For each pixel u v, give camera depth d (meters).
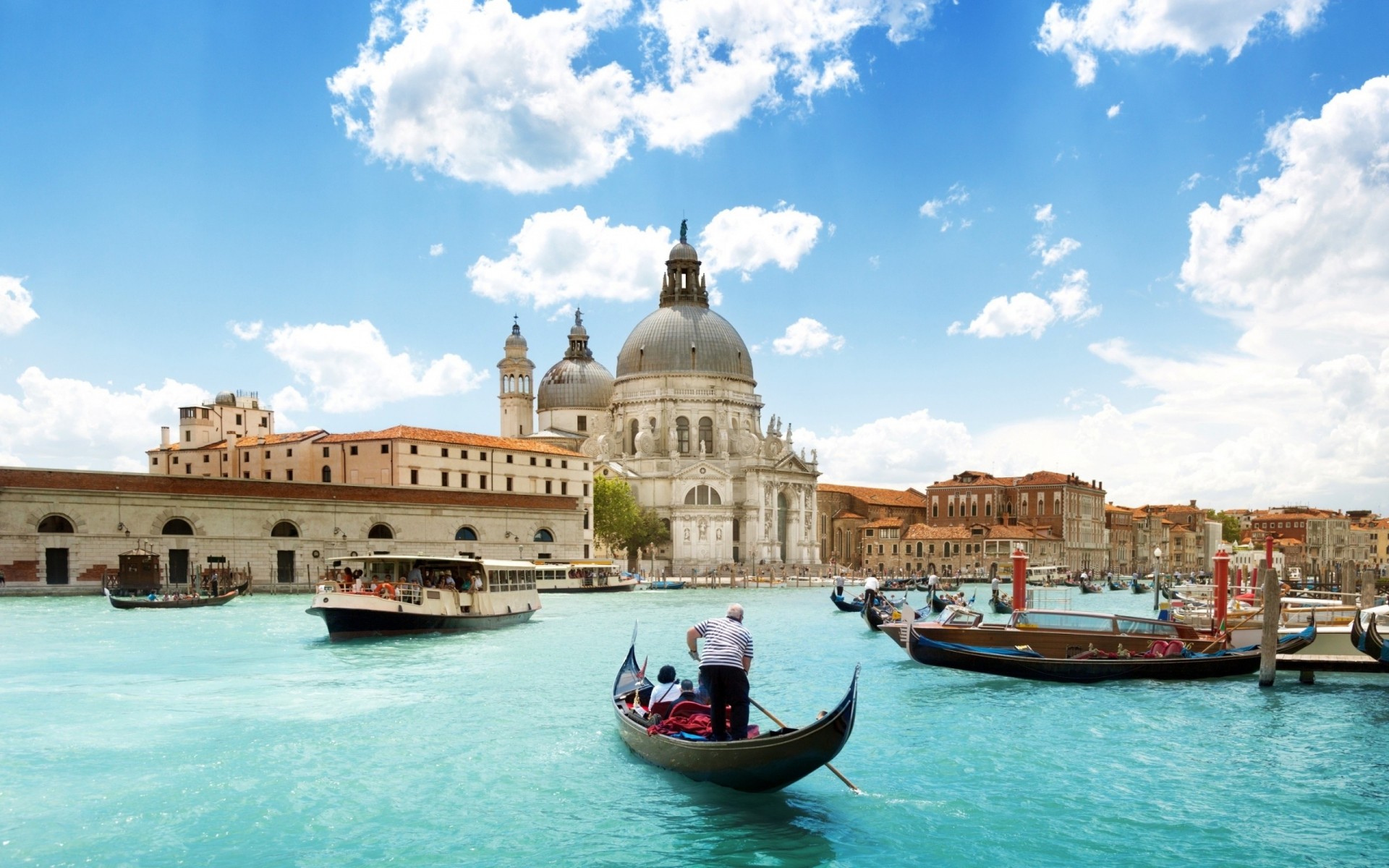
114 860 18.97
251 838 20.16
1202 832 21.23
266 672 40.72
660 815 21.73
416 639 53.72
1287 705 35.41
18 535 78.88
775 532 168.00
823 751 21.08
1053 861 19.53
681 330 175.00
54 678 38.91
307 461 117.38
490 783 23.95
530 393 182.50
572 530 123.31
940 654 40.34
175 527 87.44
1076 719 32.50
